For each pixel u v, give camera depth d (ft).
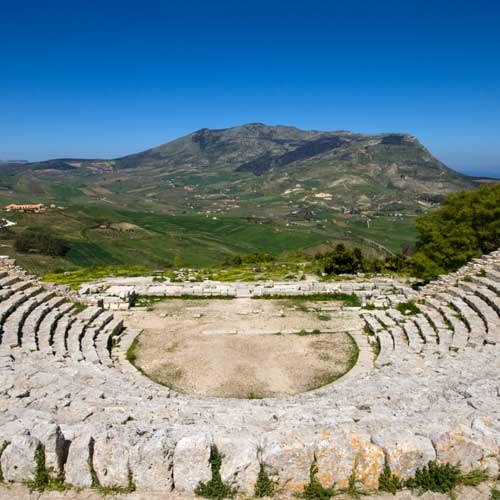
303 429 31.73
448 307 87.61
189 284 126.52
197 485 28.19
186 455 28.19
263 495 27.89
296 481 28.02
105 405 42.93
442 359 62.69
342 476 28.07
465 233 114.52
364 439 28.78
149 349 83.41
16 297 86.94
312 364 76.38
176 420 37.73
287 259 196.34
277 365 76.07
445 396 42.45
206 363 77.05
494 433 29.81
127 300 107.96
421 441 28.68
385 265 156.66
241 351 82.23
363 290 117.08
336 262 149.79
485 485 27.91
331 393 59.62
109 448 28.73
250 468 28.07
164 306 110.01
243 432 31.35
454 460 28.53
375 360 76.38
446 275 105.40
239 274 147.02
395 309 99.45
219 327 95.04
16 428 31.07
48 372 55.67
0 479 28.73
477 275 96.12
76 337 79.97
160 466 28.19
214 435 30.09
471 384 45.85
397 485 28.04
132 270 163.53
